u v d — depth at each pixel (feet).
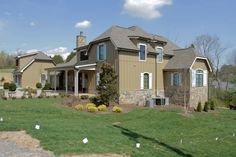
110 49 93.40
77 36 127.54
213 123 71.41
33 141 32.48
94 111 72.08
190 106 96.89
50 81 140.97
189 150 41.73
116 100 88.43
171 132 57.31
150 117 71.97
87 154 28.37
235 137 56.03
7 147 29.94
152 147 38.32
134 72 94.02
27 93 99.25
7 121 44.37
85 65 97.91
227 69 191.31
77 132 39.06
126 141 38.42
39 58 155.02
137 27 107.45
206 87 104.73
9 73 196.34
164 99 96.89
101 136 39.01
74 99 83.56
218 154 42.32
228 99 137.90
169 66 103.50
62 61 199.41
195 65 99.86
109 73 81.05
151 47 101.65
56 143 31.19
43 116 56.29
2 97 87.04
